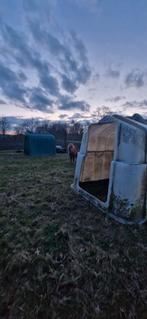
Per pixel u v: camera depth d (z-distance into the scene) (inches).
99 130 145.9
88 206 116.6
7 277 63.9
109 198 102.0
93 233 87.4
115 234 85.7
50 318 51.1
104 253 73.5
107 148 156.9
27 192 147.8
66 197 133.6
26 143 468.4
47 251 75.3
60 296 56.4
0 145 666.8
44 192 146.5
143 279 61.8
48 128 1250.6
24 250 76.2
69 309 53.1
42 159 371.9
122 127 97.9
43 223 98.0
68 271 65.1
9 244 80.3
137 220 90.7
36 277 63.1
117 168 97.0
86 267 66.7
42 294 57.1
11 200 130.7
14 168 260.4
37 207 118.4
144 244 78.6
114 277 62.4
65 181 180.5
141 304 54.3
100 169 154.7
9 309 53.6
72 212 109.9
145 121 111.3
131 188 89.9
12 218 104.3
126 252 74.0
